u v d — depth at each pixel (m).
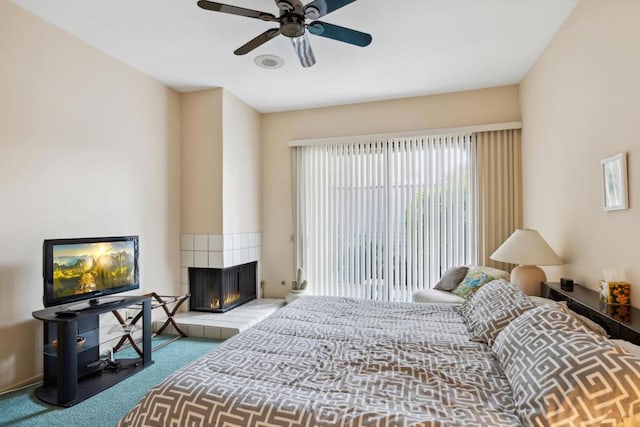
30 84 2.50
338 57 3.20
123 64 3.29
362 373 1.49
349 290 4.47
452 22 2.63
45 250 2.33
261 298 4.72
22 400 2.25
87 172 2.92
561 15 2.56
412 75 3.62
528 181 3.60
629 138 1.87
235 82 3.79
